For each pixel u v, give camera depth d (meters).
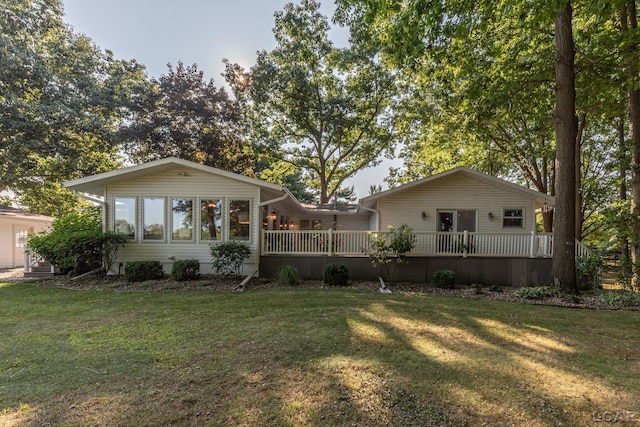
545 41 10.05
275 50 19.52
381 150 22.05
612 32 9.04
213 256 9.42
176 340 4.37
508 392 2.94
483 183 12.01
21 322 5.30
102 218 10.35
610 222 9.41
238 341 4.31
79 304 6.57
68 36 16.91
